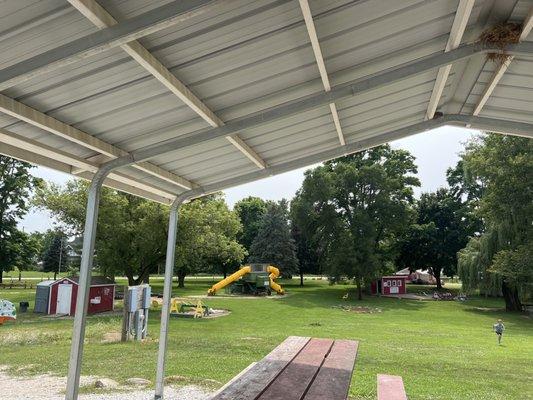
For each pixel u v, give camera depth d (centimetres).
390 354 1166
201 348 1146
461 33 314
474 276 3012
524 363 1103
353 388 715
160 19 224
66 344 1201
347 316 2430
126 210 2406
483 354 1245
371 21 294
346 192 4019
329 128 479
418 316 2566
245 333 1554
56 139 357
